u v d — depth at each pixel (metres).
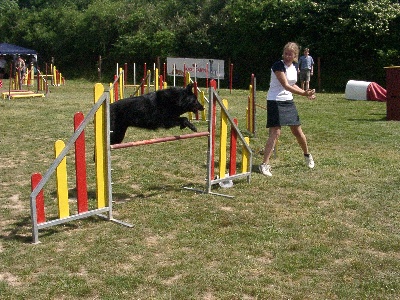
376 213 5.38
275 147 8.04
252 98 9.81
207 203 5.77
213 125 6.20
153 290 3.70
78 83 30.89
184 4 34.00
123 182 6.75
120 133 6.59
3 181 6.90
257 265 4.11
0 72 33.34
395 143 9.12
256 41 28.44
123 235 4.80
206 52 30.86
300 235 4.75
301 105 15.90
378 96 17.30
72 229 5.00
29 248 4.52
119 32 34.94
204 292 3.67
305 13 26.02
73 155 8.47
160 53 32.06
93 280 3.87
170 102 6.48
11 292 3.68
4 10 43.38
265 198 5.94
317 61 26.27
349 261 4.18
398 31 23.89
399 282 3.80
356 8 24.22
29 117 13.00
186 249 4.46
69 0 42.41
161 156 8.24
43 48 39.25
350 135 9.98
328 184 6.47
